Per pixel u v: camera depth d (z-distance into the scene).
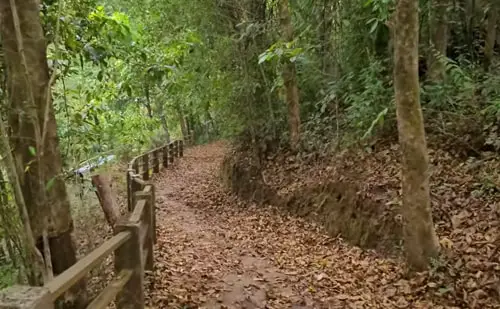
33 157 3.33
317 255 6.64
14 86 3.25
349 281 5.43
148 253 5.14
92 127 6.32
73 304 3.54
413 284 4.99
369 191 7.11
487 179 6.16
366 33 8.76
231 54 10.58
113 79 7.68
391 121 8.20
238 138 12.23
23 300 1.77
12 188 3.27
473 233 5.50
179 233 7.92
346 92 9.14
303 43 9.47
